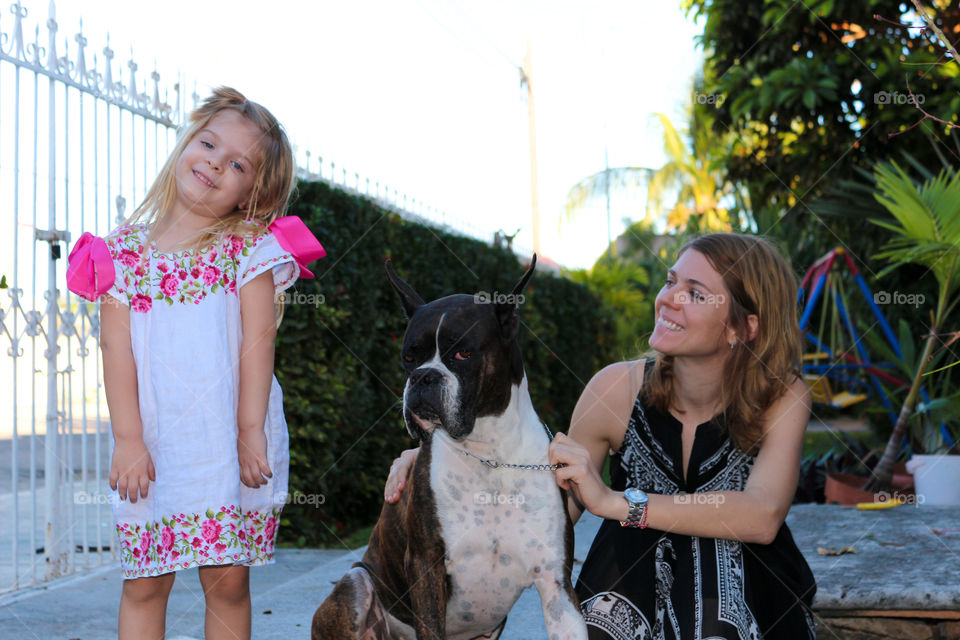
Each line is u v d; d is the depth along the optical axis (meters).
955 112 6.37
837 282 7.14
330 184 6.15
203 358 2.38
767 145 8.75
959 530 3.59
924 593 2.74
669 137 15.70
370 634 2.45
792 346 2.37
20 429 8.74
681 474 2.42
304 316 5.22
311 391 5.40
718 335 2.32
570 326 11.09
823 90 7.44
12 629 3.24
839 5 7.29
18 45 3.90
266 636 3.12
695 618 2.12
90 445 6.66
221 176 2.48
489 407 2.22
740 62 8.57
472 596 2.33
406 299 2.46
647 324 14.20
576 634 2.21
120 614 2.39
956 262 5.22
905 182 5.29
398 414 6.62
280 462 2.59
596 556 2.39
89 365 4.62
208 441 2.36
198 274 2.44
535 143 20.84
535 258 2.32
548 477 2.28
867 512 4.08
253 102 2.64
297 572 4.44
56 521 4.15
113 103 4.47
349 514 6.30
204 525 2.33
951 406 5.46
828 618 2.87
